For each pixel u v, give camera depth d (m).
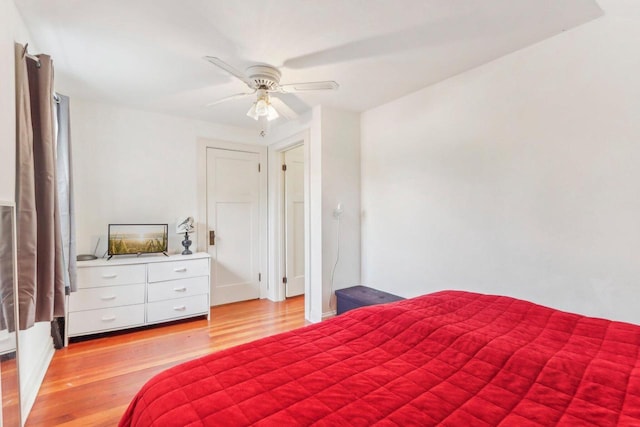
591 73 1.83
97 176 3.18
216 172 3.92
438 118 2.70
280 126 3.96
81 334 2.74
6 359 1.41
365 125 3.44
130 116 3.35
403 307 1.58
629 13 1.70
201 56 2.22
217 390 0.93
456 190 2.57
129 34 1.94
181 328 3.12
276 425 0.78
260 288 4.26
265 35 1.96
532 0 1.66
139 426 0.85
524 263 2.14
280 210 4.19
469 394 0.90
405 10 1.73
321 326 1.44
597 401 0.84
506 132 2.24
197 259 3.33
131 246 3.25
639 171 1.67
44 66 1.86
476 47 2.12
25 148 1.66
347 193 3.39
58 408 1.82
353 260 3.44
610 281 1.77
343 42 2.05
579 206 1.89
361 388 0.94
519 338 1.23
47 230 1.85
